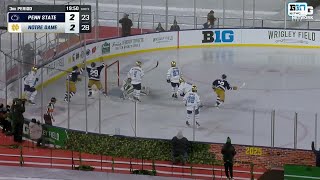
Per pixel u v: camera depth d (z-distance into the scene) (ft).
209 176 126.21
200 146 133.49
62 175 122.62
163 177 123.85
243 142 140.15
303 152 130.52
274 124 144.77
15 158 132.87
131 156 135.85
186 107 154.81
